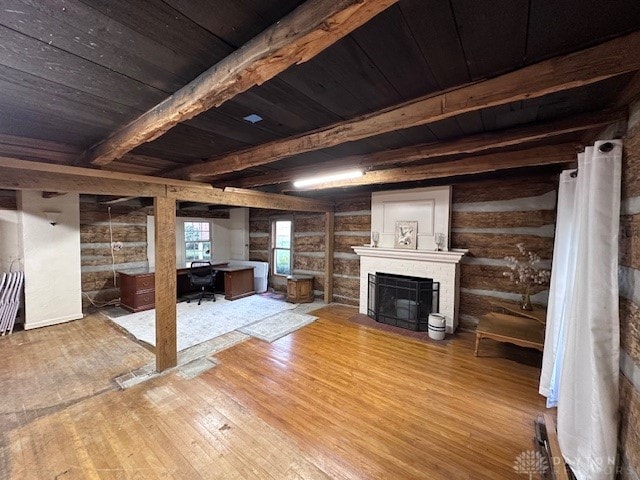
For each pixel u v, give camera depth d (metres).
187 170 3.03
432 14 0.89
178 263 6.73
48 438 2.10
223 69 1.09
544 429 2.18
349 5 0.72
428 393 2.70
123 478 1.78
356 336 4.09
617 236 1.42
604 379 1.40
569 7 0.86
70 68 1.16
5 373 3.02
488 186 4.13
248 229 7.58
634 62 1.01
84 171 2.55
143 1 0.82
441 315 4.19
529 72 1.17
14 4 0.82
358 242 5.57
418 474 1.82
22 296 4.36
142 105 1.53
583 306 1.63
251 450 2.01
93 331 4.20
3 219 4.30
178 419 2.32
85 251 5.29
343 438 2.13
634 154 1.36
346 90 1.38
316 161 2.99
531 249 3.83
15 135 2.02
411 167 3.11
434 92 1.40
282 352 3.56
